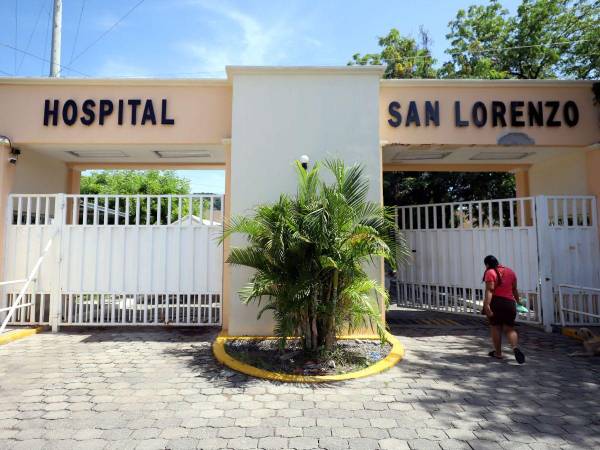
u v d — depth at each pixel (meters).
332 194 5.32
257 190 6.99
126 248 7.64
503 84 7.79
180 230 7.65
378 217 5.68
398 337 7.22
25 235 7.71
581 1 13.66
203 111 7.71
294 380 4.94
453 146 7.87
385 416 3.99
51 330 7.47
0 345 6.51
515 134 7.79
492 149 8.17
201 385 4.83
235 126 7.09
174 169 9.95
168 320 7.64
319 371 5.24
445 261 8.91
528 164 10.03
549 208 9.30
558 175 9.17
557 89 7.92
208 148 8.12
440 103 7.78
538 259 7.75
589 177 8.04
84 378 5.04
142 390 4.66
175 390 4.67
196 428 3.72
